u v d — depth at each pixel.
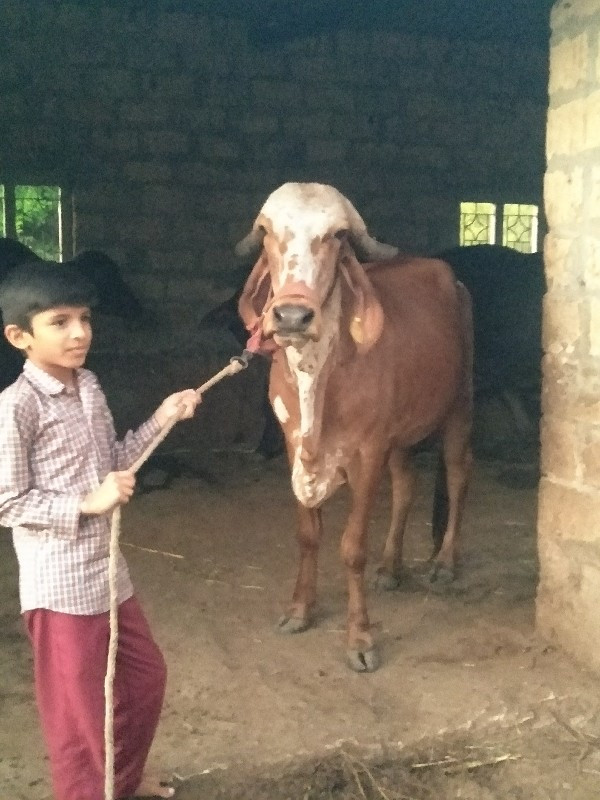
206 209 8.84
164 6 8.39
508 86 9.38
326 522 5.53
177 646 3.68
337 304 3.25
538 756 2.96
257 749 2.88
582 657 3.47
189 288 8.86
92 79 8.44
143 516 5.70
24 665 3.53
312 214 3.06
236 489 6.47
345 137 9.09
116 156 8.58
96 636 2.20
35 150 8.41
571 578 3.52
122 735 2.41
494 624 3.91
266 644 3.71
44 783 2.71
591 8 3.21
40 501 2.08
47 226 8.65
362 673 3.43
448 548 4.51
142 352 8.62
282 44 8.82
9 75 8.25
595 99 3.22
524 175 9.56
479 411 8.35
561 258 3.46
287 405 3.40
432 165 9.31
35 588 2.15
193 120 8.72
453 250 7.95
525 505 5.98
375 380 3.42
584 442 3.40
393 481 4.37
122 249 8.69
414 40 9.09
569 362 3.46
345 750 2.91
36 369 2.17
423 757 2.94
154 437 2.40
